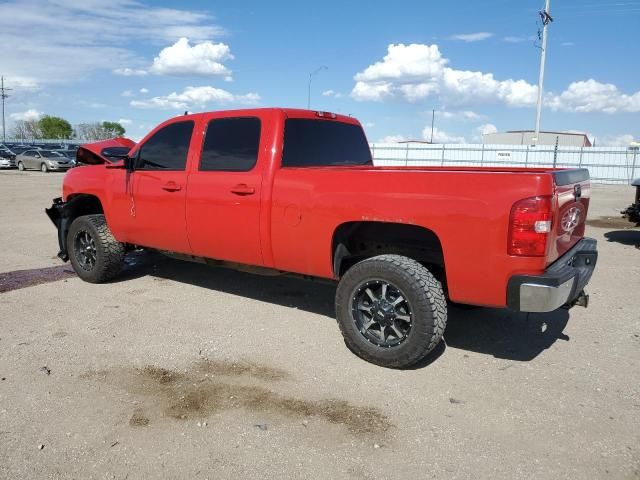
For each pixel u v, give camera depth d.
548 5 31.88
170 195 5.31
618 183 31.81
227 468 2.82
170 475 2.76
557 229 3.71
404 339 3.90
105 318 5.09
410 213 3.83
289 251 4.52
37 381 3.77
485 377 3.91
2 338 4.56
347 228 4.35
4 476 2.74
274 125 4.67
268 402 3.51
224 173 4.88
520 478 2.75
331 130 5.32
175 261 7.52
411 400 3.55
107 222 6.07
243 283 6.40
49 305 5.48
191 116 5.27
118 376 3.87
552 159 33.12
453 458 2.92
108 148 10.51
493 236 3.55
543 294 3.45
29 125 104.62
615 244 9.41
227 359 4.18
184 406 3.45
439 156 35.50
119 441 3.05
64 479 2.72
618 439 3.11
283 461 2.88
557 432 3.18
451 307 5.55
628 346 4.52
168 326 4.90
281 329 4.86
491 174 3.55
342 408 3.44
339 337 4.68
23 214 12.89
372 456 2.94
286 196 4.45
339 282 4.13
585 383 3.82
